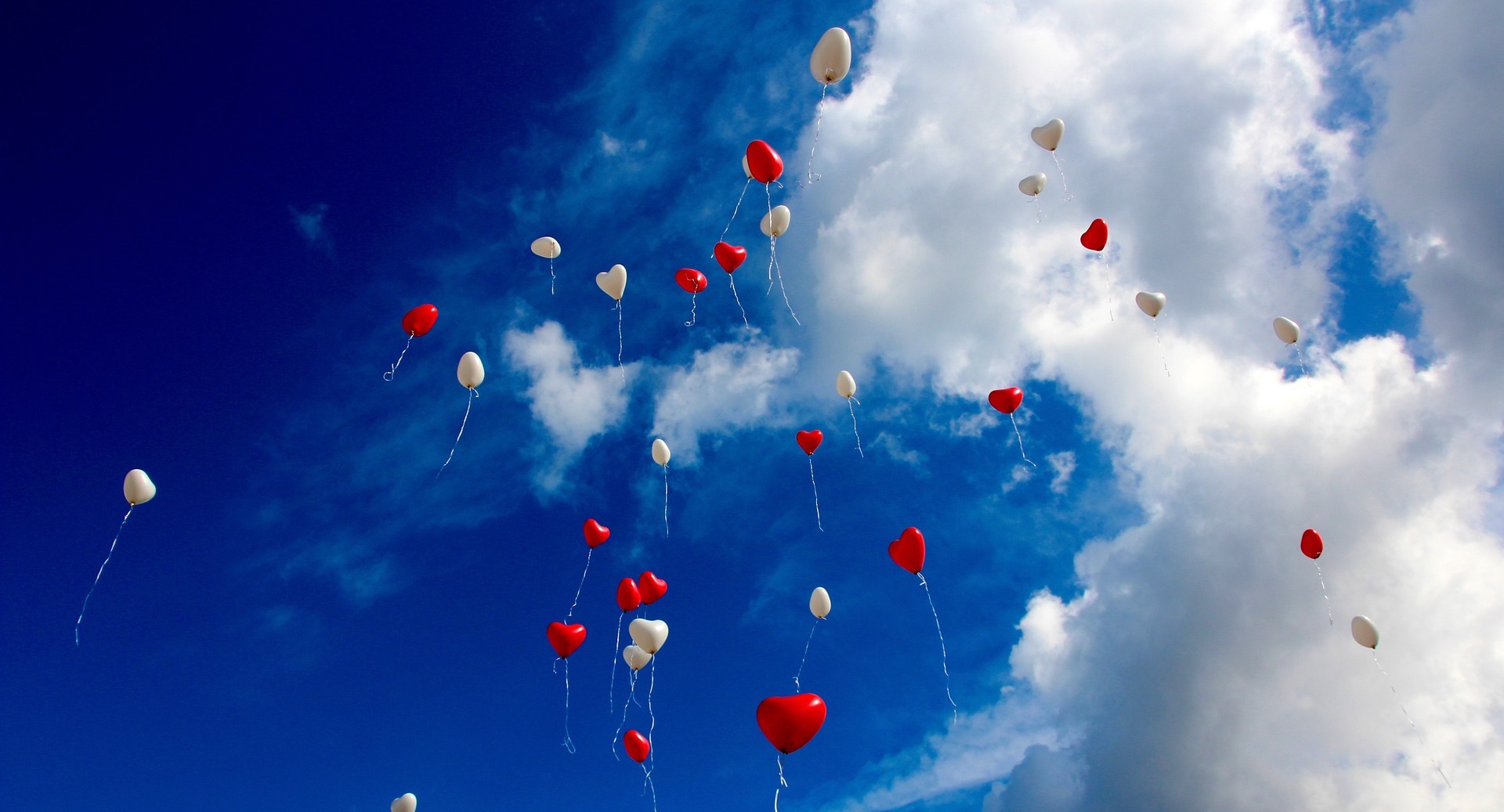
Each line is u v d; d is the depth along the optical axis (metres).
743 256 5.77
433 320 5.50
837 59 4.32
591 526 5.93
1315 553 5.30
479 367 5.41
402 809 5.24
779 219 5.40
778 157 5.09
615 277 5.84
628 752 5.21
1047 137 5.62
